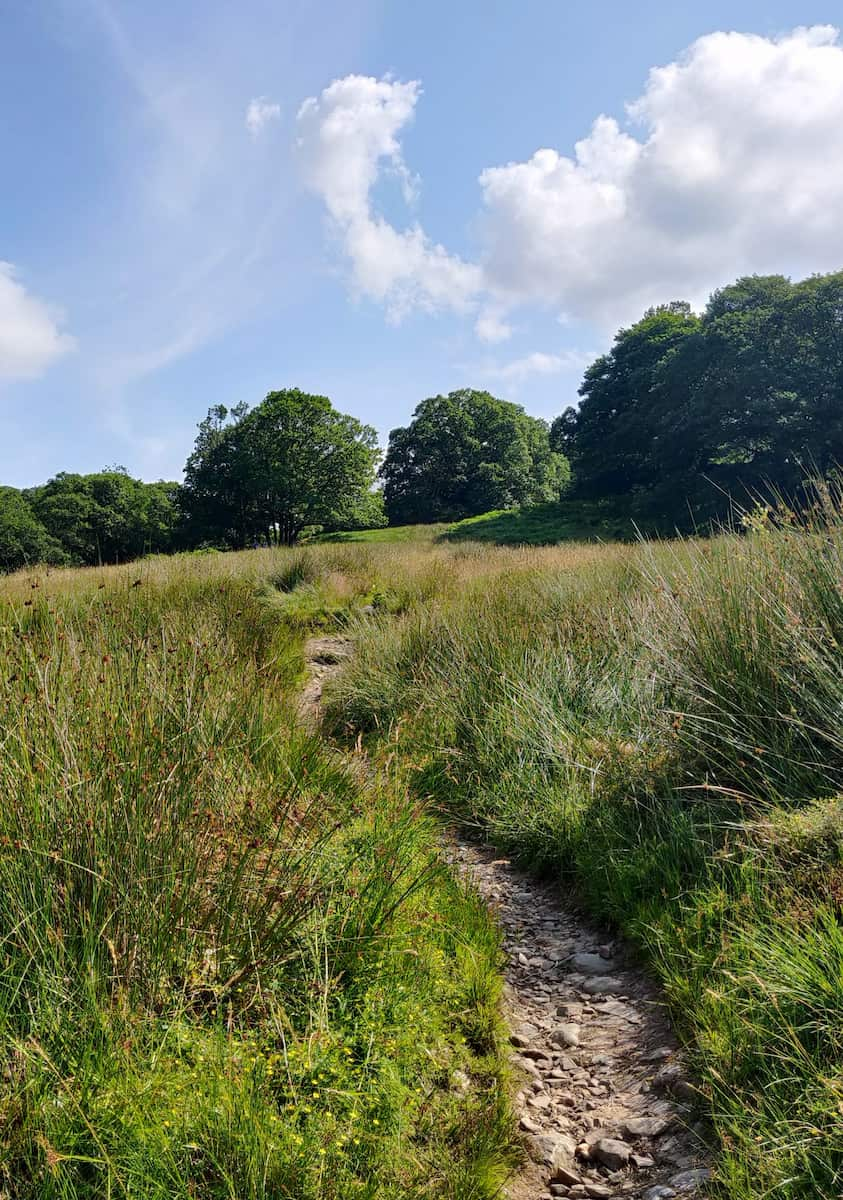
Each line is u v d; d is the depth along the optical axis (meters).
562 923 3.51
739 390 32.88
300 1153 1.88
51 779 2.58
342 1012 2.44
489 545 22.09
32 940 2.20
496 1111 2.26
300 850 2.94
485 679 6.00
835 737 3.34
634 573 7.61
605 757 4.40
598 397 47.59
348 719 6.47
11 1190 1.69
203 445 55.44
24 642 3.79
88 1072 1.90
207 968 2.39
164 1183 1.74
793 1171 1.83
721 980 2.54
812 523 4.22
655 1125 2.20
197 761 3.04
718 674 3.96
